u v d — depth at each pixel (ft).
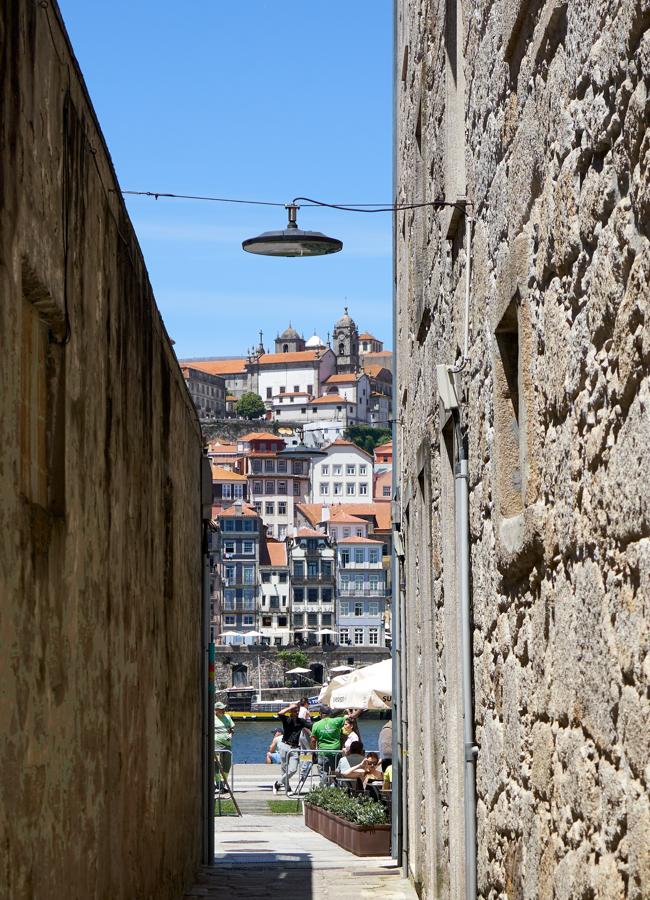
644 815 11.60
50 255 19.31
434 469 32.17
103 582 24.40
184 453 46.42
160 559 36.14
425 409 35.91
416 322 39.34
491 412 21.11
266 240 38.40
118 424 26.89
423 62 36.65
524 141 17.30
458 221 26.22
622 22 12.09
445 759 29.40
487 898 22.04
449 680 28.27
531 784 17.43
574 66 14.29
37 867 17.80
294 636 522.88
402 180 51.60
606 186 12.86
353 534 543.39
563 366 14.94
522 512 17.70
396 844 51.60
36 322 20.07
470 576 24.32
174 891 39.47
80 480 21.95
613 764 12.77
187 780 45.91
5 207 16.29
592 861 13.66
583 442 14.01
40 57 18.75
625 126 12.07
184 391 45.93
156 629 34.78
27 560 17.57
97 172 24.25
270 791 104.17
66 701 20.20
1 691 15.83
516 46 18.38
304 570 527.40
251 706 431.84
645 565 11.59
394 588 53.36
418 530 39.32
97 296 24.16
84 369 22.50
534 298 16.75
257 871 51.31
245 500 603.67
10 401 16.49
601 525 13.21
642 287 11.58
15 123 16.96
